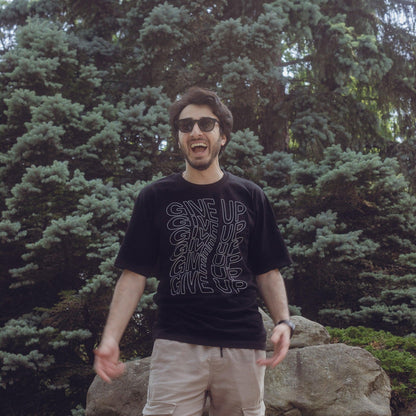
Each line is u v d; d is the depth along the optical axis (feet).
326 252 23.35
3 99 26.53
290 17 30.73
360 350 11.51
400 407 12.45
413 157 34.99
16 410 23.31
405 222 25.93
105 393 11.69
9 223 22.88
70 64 27.35
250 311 6.01
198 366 5.77
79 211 23.06
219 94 28.53
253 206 6.32
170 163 27.71
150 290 21.88
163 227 6.04
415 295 22.81
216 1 30.50
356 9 35.06
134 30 30.94
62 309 21.57
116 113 28.14
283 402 10.69
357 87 37.60
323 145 33.14
